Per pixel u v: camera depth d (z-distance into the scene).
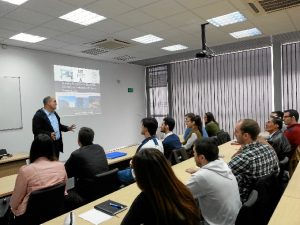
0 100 5.35
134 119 8.72
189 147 4.11
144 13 3.93
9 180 2.62
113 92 8.02
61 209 2.05
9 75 5.51
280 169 2.54
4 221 2.34
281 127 3.76
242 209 1.56
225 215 1.64
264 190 1.89
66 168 2.62
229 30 4.93
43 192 1.88
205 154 1.77
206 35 5.21
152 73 8.97
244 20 4.39
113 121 7.98
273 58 6.38
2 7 3.56
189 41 5.67
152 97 9.02
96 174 2.55
